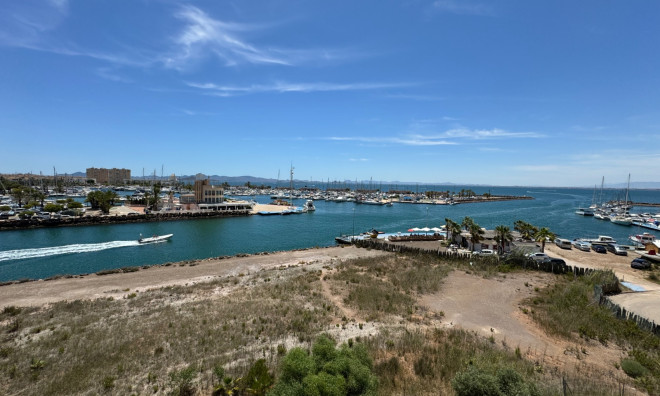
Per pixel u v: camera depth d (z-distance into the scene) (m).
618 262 50.28
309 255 53.69
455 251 51.38
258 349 18.33
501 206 174.75
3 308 27.30
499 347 18.95
